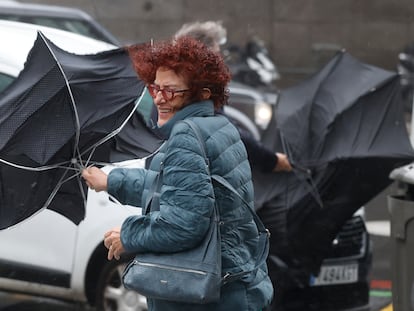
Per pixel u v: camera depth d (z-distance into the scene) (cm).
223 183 586
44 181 645
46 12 1683
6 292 1055
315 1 3619
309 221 980
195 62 600
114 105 650
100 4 3328
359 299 1069
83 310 1123
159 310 605
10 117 630
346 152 966
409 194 815
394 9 3653
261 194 977
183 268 579
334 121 984
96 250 1012
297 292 1011
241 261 598
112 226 1000
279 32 3581
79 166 645
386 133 995
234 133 611
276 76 2698
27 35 1053
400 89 1023
